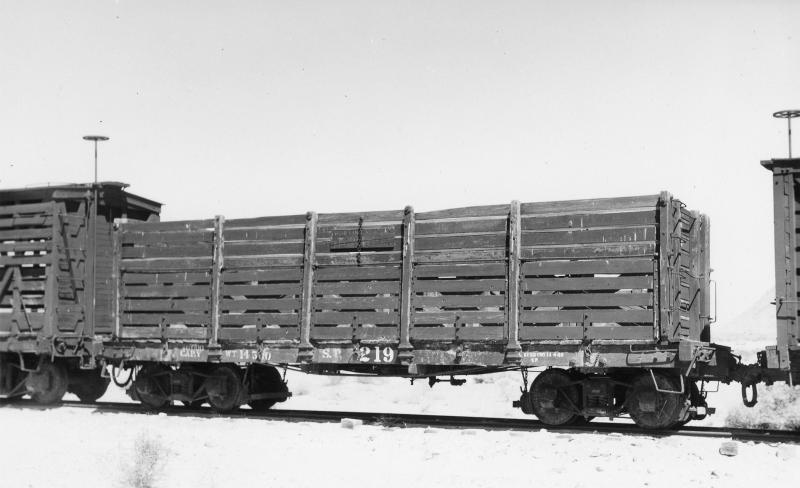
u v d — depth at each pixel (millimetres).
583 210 15281
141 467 11633
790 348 13891
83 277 19906
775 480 11023
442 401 24766
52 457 12961
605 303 14945
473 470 11750
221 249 18234
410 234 16500
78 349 19484
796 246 13961
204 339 18219
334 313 16984
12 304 19953
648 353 14625
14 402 20656
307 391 27609
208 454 13094
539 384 15594
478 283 15867
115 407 19500
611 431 14984
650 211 14820
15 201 20438
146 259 19000
